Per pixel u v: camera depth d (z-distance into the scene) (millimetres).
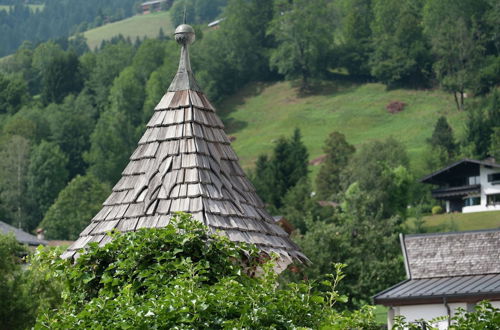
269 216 13445
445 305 40750
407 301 41469
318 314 10820
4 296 32500
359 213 70750
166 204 12703
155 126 13523
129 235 12000
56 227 149000
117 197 13133
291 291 11055
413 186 155500
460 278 42750
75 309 12086
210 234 12148
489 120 187625
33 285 33281
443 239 45562
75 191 151375
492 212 144875
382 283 64625
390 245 68375
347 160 173875
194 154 13094
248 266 12539
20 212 178875
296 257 13195
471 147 185625
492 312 11578
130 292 10609
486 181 147500
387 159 160750
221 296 10312
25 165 185750
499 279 41938
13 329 32438
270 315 10281
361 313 11219
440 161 179375
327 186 170500
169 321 10047
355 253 65250
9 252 34406
